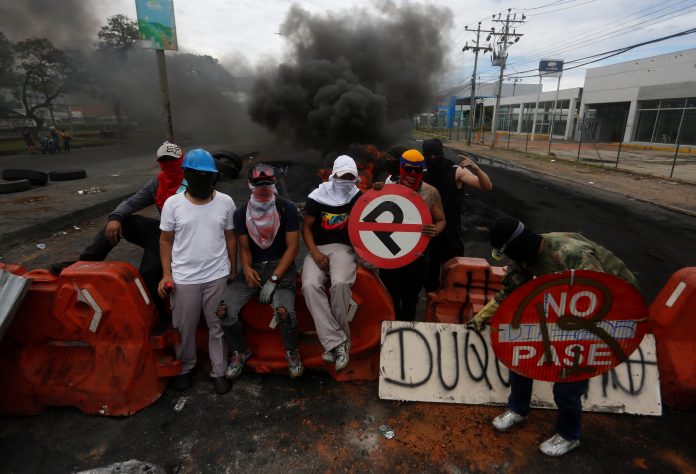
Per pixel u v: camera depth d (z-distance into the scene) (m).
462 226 8.44
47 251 6.50
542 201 11.29
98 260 3.42
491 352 3.04
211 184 2.90
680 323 2.95
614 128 35.75
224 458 2.54
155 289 3.27
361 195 3.00
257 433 2.73
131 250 6.43
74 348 3.00
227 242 3.10
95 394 2.86
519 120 51.84
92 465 2.49
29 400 2.87
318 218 3.13
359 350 3.27
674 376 2.94
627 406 2.90
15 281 2.62
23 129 35.50
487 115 63.03
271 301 3.01
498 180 15.06
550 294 2.31
